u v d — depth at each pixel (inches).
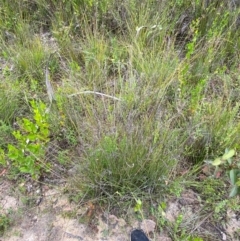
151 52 105.6
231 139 84.7
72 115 91.4
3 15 125.8
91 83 101.8
